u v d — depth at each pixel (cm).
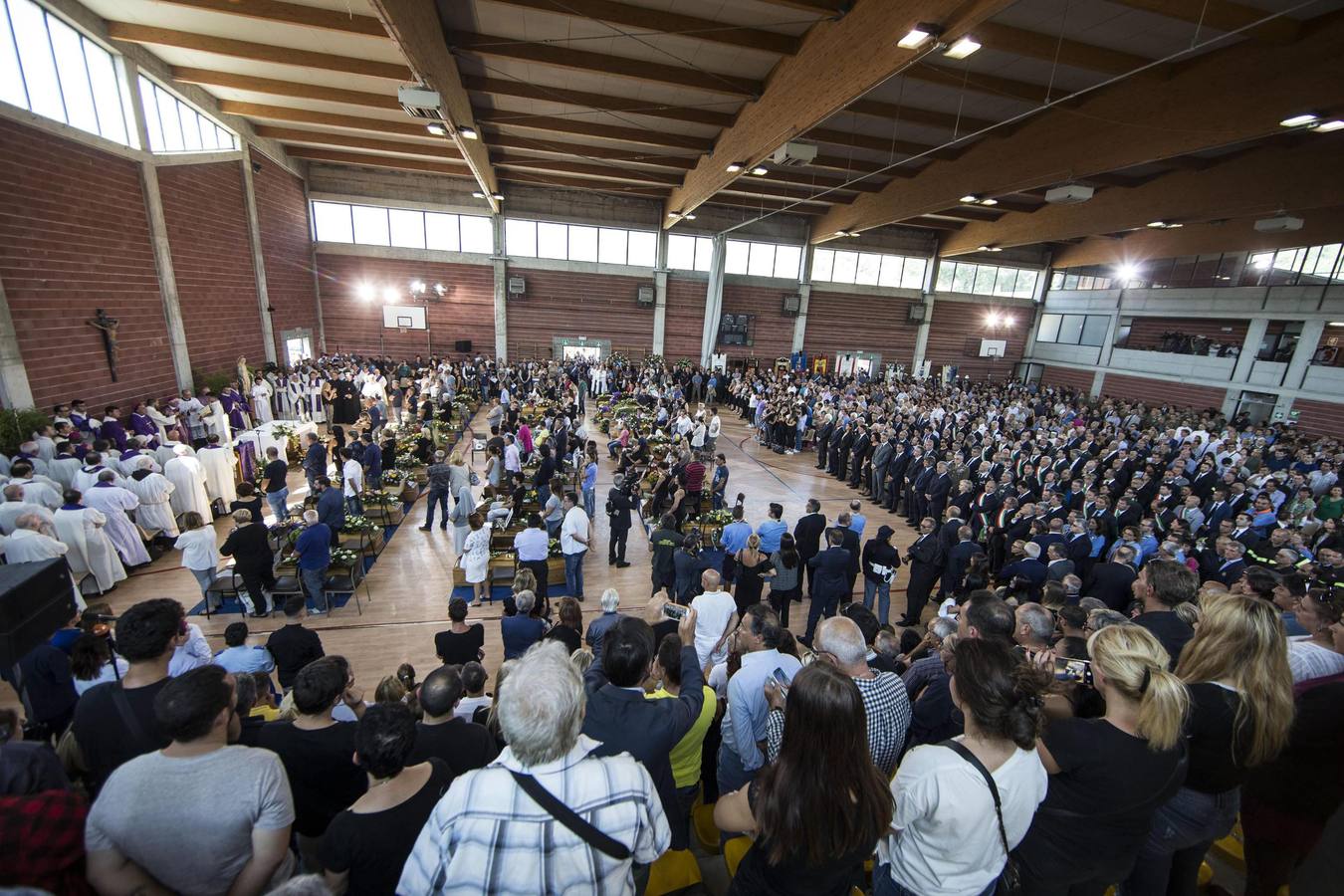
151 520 805
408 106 901
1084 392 2597
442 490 946
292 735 241
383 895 173
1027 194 1764
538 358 2350
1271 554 671
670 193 2100
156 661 232
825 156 1619
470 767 250
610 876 131
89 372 1000
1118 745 175
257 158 1655
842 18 826
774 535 723
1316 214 1520
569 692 136
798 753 149
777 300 2562
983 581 641
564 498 827
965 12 603
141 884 151
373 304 2153
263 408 1454
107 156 1042
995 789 157
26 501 668
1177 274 2236
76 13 952
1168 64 937
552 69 1159
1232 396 2034
